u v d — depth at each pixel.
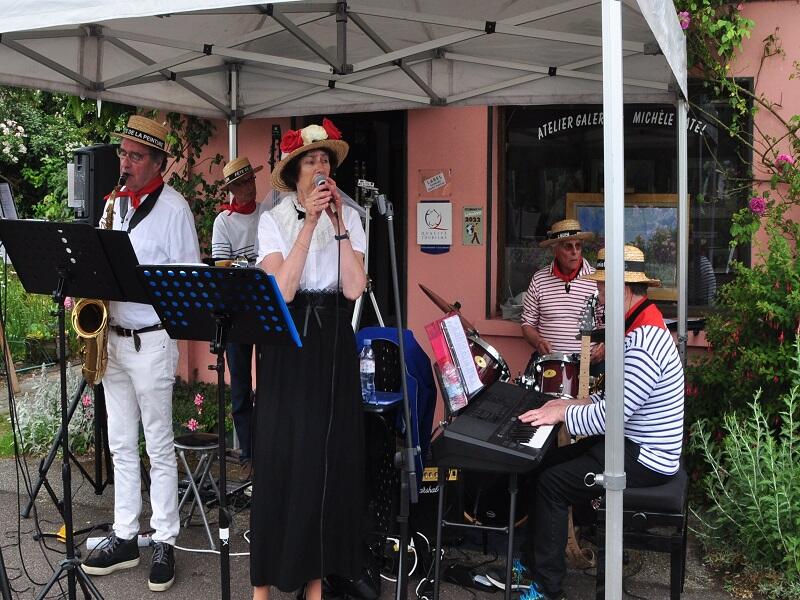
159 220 3.92
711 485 4.28
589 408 3.52
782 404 4.39
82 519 4.77
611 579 3.02
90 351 3.80
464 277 5.95
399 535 3.78
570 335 5.05
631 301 3.66
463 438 3.36
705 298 5.48
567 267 5.11
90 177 5.07
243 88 5.61
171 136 6.54
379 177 6.28
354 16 4.16
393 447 3.92
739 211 5.25
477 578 3.93
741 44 5.18
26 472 4.90
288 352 3.34
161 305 3.01
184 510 4.83
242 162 5.18
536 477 3.78
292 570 3.31
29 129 11.73
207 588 3.96
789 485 3.89
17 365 8.33
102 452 5.68
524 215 5.88
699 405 4.69
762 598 3.83
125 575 4.08
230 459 5.62
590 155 5.71
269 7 3.66
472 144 5.85
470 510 4.19
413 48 4.52
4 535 4.55
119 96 5.02
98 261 3.25
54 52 4.54
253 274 2.79
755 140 5.21
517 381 4.38
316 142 3.31
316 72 5.32
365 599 3.79
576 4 3.92
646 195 5.59
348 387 3.39
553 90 5.03
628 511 3.44
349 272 3.32
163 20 4.42
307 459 3.31
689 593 3.88
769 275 4.52
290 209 3.43
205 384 6.80
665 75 4.54
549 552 3.66
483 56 4.97
